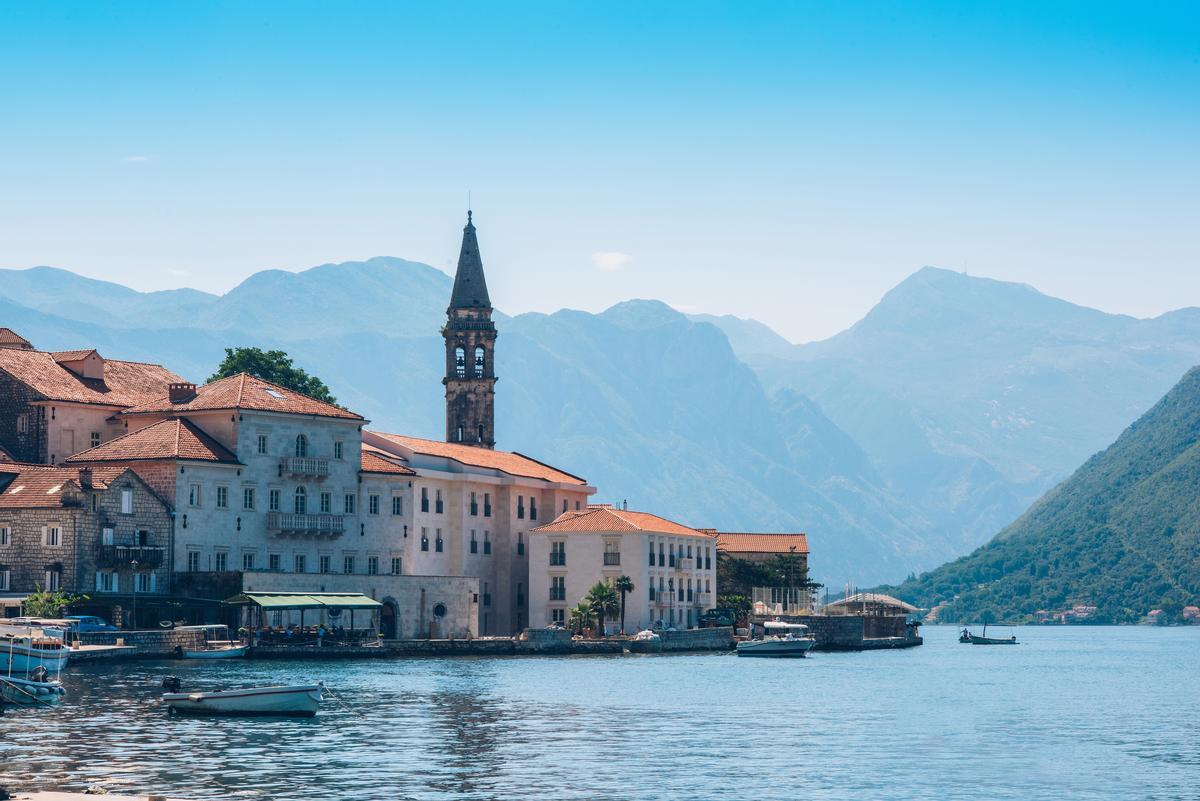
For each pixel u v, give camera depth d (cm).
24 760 8356
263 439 18275
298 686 10581
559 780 8156
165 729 9638
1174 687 16188
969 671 19288
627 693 13250
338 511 19038
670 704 12294
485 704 11850
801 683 15288
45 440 18475
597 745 9531
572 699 12481
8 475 16900
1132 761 9281
